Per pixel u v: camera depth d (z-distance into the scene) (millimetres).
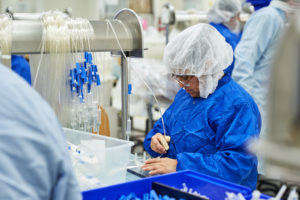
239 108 1564
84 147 1395
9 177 673
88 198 1075
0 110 697
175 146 1745
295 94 457
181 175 1277
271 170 485
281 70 468
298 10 476
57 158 725
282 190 1114
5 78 735
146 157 1941
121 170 1430
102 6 7090
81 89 1625
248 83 2453
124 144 1440
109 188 1113
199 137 1627
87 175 1335
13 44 1516
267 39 2438
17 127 696
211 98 1646
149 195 1149
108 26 1706
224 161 1474
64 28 1577
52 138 727
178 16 3934
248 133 1515
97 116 1699
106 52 1793
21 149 688
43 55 1598
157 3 6359
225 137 1536
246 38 2480
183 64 1604
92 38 1646
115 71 4336
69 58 1607
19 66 2215
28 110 715
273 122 480
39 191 707
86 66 1631
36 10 6832
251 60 2451
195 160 1503
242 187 1125
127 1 6949
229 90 1635
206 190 1204
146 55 3971
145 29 5086
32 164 694
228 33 3111
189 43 1578
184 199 1063
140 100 3662
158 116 4613
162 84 3408
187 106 1732
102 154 1364
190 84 1661
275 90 475
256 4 2652
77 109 1639
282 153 466
